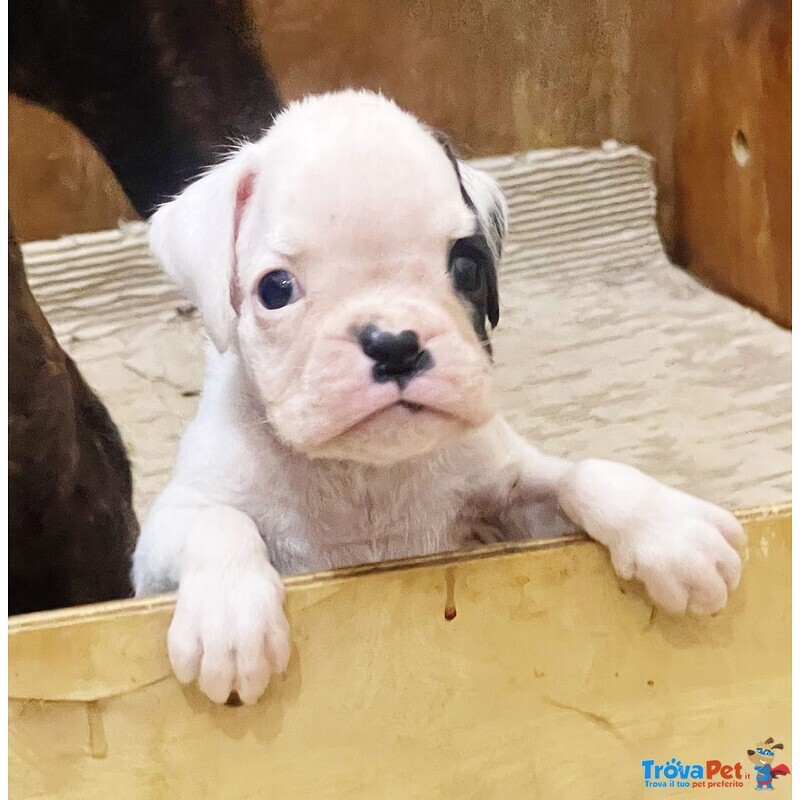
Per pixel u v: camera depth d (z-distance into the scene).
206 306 0.36
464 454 0.39
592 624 0.34
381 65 0.43
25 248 0.45
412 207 0.33
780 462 0.48
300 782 0.33
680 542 0.34
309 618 0.33
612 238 0.50
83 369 0.46
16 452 0.41
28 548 0.43
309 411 0.33
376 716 0.33
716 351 0.50
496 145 0.46
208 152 0.43
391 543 0.39
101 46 0.41
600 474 0.36
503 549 0.34
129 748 0.32
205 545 0.34
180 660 0.32
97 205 0.45
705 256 0.50
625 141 0.48
